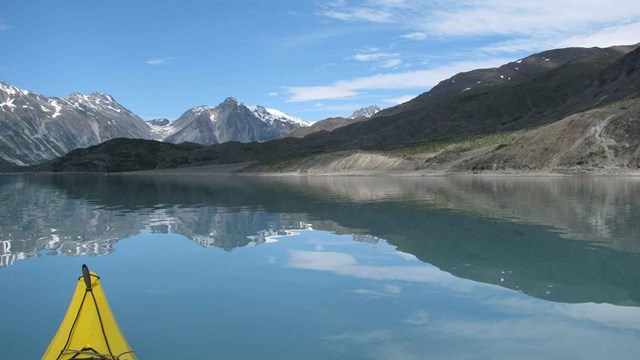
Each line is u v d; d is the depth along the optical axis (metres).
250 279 16.22
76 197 57.34
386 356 10.02
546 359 9.74
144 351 10.55
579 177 83.94
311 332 11.38
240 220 31.58
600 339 10.66
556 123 108.31
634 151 90.81
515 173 98.75
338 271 17.03
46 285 16.09
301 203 43.31
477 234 23.89
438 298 13.68
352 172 131.00
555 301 13.26
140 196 57.94
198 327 11.86
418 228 26.23
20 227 29.58
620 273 16.00
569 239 22.05
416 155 130.38
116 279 16.55
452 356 9.96
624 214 30.59
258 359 10.02
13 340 11.41
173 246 22.53
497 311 12.52
